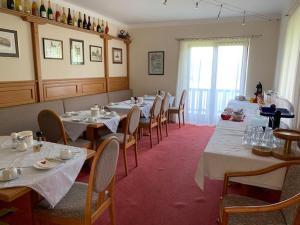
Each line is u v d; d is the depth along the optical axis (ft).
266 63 16.58
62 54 13.74
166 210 7.20
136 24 19.48
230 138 6.82
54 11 12.88
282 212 4.76
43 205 4.99
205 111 18.70
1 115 10.07
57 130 8.65
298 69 9.02
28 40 11.63
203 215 6.95
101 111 11.60
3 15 10.34
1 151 6.00
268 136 6.31
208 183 8.90
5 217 4.97
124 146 9.48
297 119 8.80
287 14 12.60
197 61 18.30
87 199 4.72
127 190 8.39
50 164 5.05
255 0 12.51
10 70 10.90
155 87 19.99
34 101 12.18
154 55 19.54
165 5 13.65
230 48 17.33
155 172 9.89
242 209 4.16
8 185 4.22
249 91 17.33
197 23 17.81
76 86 14.99
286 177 5.01
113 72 18.67
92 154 5.93
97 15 16.17
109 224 6.49
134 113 9.64
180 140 14.40
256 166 5.42
